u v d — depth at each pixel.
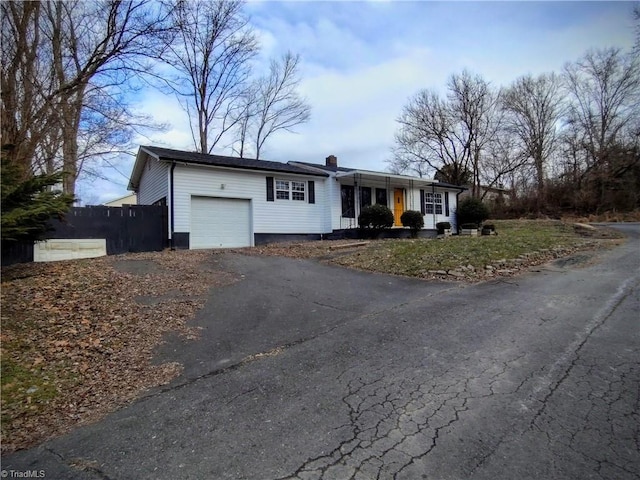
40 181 6.81
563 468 2.20
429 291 7.14
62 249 11.66
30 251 10.68
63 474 2.41
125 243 12.82
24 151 8.62
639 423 2.64
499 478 2.13
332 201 18.12
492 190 36.47
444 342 4.38
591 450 2.36
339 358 4.11
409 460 2.34
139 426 2.97
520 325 4.84
